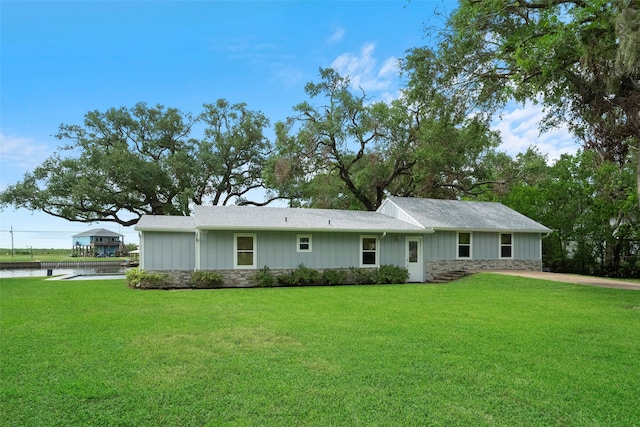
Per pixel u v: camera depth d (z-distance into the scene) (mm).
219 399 4199
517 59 12094
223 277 16875
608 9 10766
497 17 13422
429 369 5168
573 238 23516
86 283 17453
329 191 30844
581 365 5402
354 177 28234
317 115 25438
